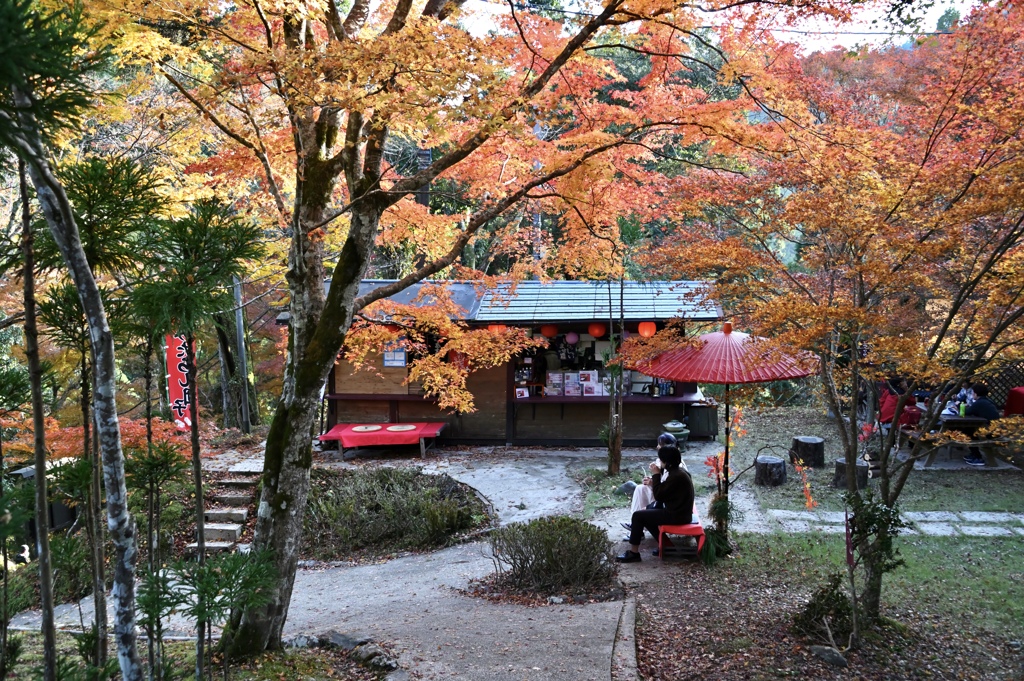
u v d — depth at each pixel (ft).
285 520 19.51
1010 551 28.63
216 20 22.49
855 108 25.07
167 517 37.42
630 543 30.19
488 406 50.98
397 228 29.30
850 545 20.04
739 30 20.53
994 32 19.07
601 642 20.11
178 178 24.26
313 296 20.62
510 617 22.99
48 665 8.70
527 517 37.24
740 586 25.45
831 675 18.38
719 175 24.38
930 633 21.39
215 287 11.02
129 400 51.49
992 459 40.42
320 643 21.06
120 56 18.60
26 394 11.53
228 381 60.90
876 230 19.70
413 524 37.37
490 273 67.67
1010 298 18.49
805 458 41.68
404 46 15.75
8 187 35.96
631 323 47.88
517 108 18.83
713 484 39.37
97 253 10.15
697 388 49.57
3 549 10.71
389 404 51.37
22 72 5.79
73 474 11.30
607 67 23.93
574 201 24.38
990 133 19.35
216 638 22.34
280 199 19.76
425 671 18.20
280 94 17.26
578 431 50.39
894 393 42.32
